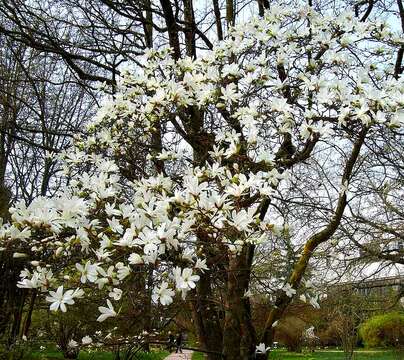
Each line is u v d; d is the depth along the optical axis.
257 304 4.83
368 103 3.59
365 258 6.63
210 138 4.37
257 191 3.37
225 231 2.69
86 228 2.65
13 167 15.43
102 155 4.67
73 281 2.81
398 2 6.45
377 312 7.68
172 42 5.74
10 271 6.80
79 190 3.88
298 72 4.37
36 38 6.63
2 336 7.06
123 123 4.71
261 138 3.77
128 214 2.77
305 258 4.27
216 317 4.76
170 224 2.59
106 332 3.98
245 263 3.99
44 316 7.23
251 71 4.18
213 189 3.36
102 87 5.64
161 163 4.54
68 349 3.48
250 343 4.06
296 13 4.80
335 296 6.72
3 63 11.80
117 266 2.52
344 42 4.43
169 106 4.29
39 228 2.55
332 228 4.35
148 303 2.90
